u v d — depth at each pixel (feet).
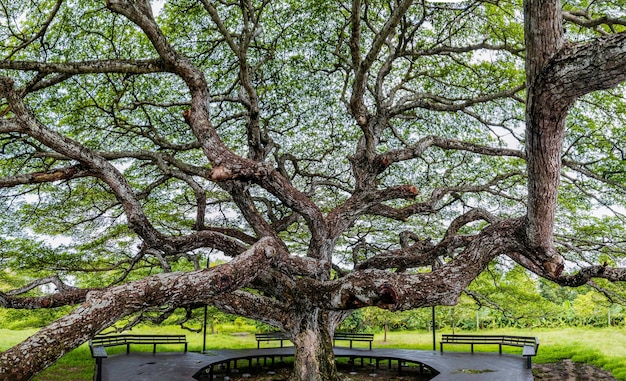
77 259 38.91
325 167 44.19
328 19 33.83
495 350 52.37
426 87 38.04
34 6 28.84
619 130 31.86
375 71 38.24
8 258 36.83
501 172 39.88
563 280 19.60
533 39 10.58
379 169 26.96
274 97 37.55
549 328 77.56
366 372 38.83
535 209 15.28
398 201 47.32
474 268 17.95
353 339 45.39
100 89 32.60
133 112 34.88
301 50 35.37
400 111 29.89
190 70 20.79
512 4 29.37
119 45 31.58
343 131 41.73
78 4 29.09
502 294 50.93
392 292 15.75
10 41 29.25
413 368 40.60
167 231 44.01
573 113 32.37
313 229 25.64
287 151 43.06
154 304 13.29
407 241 34.04
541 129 11.84
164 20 32.63
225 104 36.81
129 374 31.89
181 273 14.24
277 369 40.14
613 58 9.52
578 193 36.24
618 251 32.53
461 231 45.16
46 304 25.67
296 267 20.43
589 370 41.55
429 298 16.79
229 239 25.41
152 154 28.53
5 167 32.37
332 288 17.48
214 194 42.55
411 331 77.36
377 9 33.22
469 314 70.79
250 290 47.98
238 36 29.32
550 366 43.62
